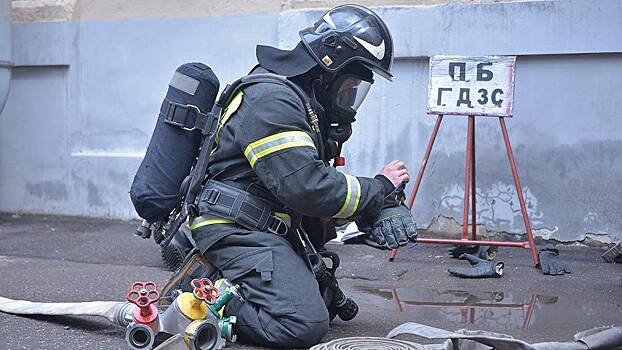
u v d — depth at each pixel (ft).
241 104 11.87
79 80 25.71
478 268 17.72
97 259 19.54
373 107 22.36
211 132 12.10
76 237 22.50
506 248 21.07
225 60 24.02
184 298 10.89
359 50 12.00
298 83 12.13
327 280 12.46
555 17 20.65
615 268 18.63
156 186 12.21
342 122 12.45
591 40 20.44
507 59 19.19
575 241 20.95
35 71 26.23
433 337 10.81
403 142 22.18
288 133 11.43
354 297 15.71
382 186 11.75
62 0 25.72
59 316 13.23
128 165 25.12
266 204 11.93
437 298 15.65
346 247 21.03
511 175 21.26
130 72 25.12
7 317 13.39
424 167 20.01
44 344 11.91
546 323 13.71
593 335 11.30
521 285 16.87
